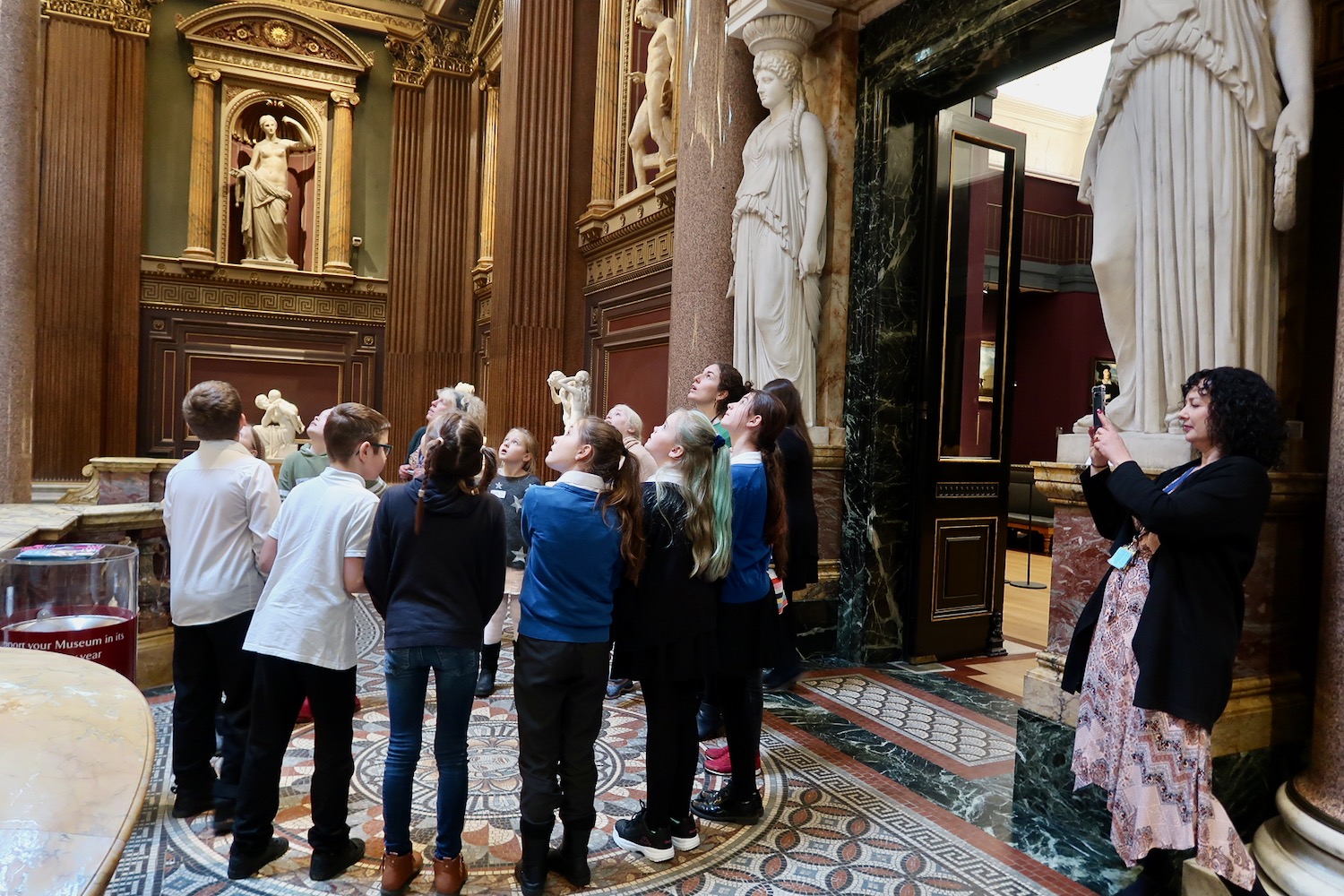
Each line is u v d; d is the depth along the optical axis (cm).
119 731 116
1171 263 279
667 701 273
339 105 1295
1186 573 221
